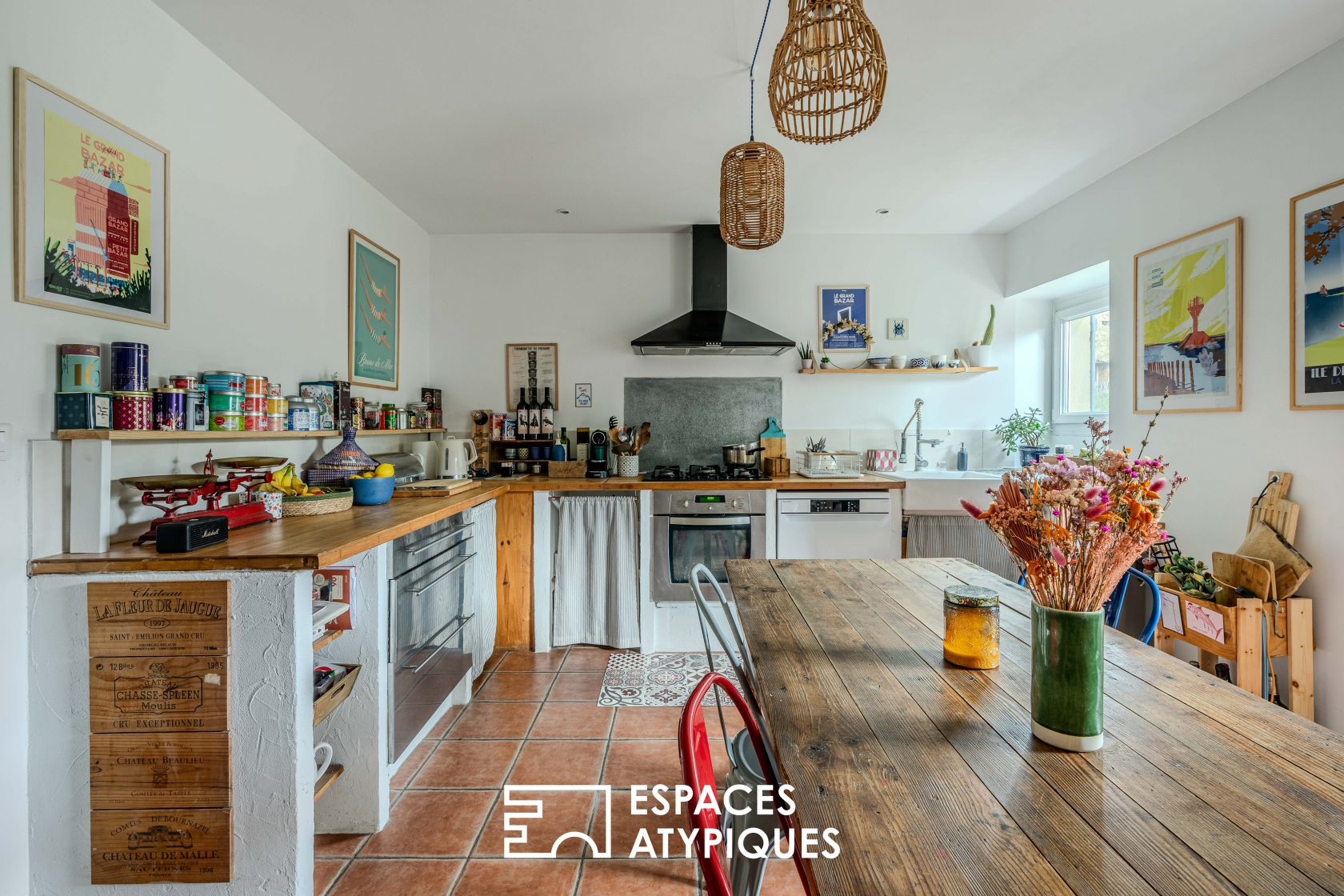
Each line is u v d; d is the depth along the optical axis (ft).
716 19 6.57
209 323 7.01
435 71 7.50
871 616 5.24
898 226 13.19
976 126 8.87
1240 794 2.64
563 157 9.86
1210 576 8.32
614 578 11.57
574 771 7.48
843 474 12.66
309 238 9.00
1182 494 9.23
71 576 4.95
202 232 6.89
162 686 4.91
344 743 6.35
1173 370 9.33
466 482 10.41
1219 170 8.51
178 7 6.30
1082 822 2.43
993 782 2.73
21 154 4.93
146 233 6.11
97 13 5.60
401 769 7.54
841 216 12.62
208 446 7.09
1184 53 7.20
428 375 13.66
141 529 5.98
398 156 9.77
